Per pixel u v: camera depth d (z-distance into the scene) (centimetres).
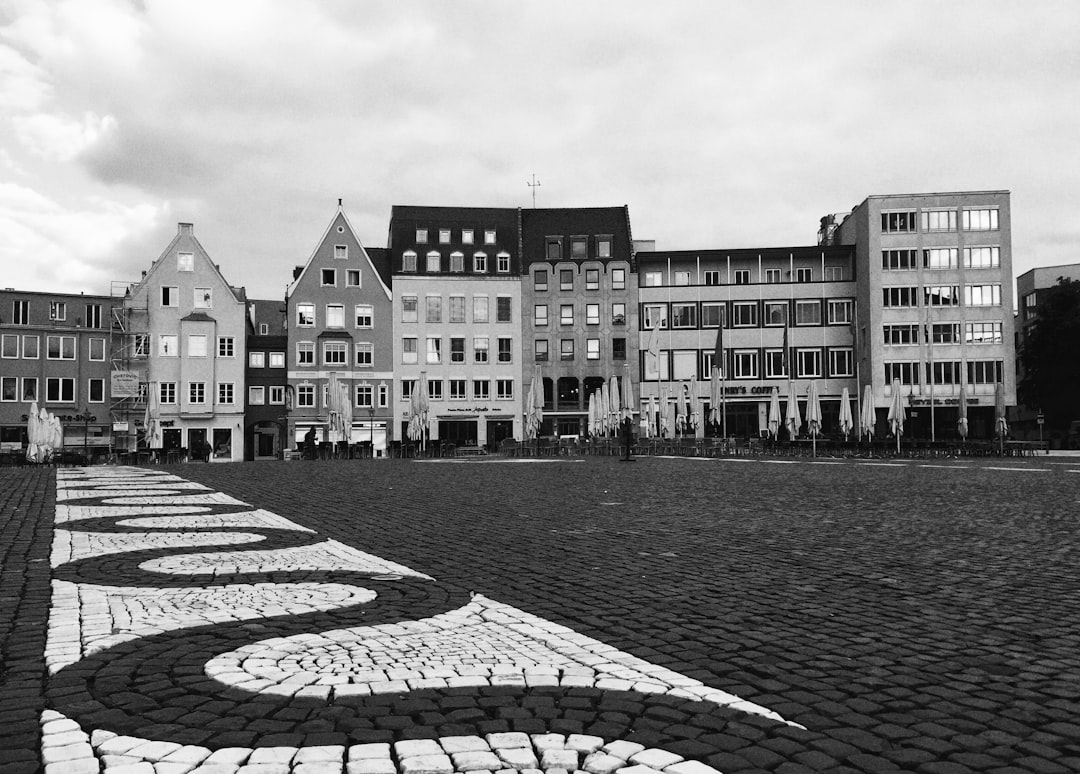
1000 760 426
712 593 841
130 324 7400
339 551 1115
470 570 974
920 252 7931
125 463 5250
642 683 543
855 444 5375
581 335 8394
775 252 8406
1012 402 7831
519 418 8338
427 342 8244
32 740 450
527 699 512
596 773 406
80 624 701
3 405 7062
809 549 1134
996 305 7894
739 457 5009
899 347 7906
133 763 416
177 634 669
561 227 8712
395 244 8419
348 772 405
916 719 484
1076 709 502
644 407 8306
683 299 8388
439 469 3525
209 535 1277
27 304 7169
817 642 654
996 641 656
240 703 505
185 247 7575
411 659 597
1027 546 1157
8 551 1109
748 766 416
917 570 970
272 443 7869
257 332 10031
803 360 8275
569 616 742
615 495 2027
